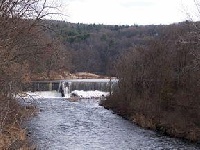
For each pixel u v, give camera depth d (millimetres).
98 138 22078
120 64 39469
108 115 33281
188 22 24656
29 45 14820
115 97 38750
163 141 21594
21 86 16922
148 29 125188
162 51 32656
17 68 15219
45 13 14398
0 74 14141
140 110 29953
